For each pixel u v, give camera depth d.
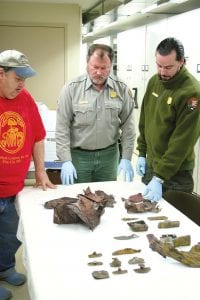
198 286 1.20
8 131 1.97
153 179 2.13
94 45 2.29
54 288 1.17
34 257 1.36
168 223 1.65
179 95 2.12
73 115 2.49
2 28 5.37
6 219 2.27
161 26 5.06
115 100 2.48
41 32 5.48
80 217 1.62
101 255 1.39
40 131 2.23
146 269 1.29
